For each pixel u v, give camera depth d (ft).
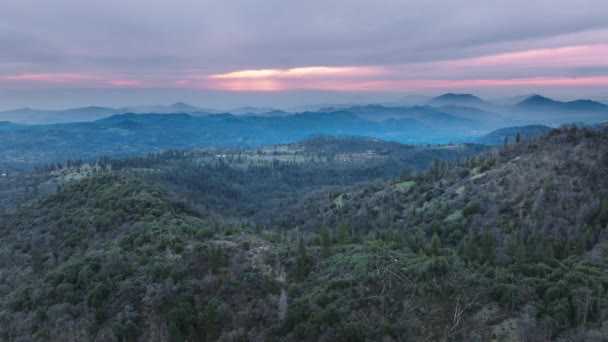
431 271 215.51
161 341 202.08
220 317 207.10
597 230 276.41
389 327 184.96
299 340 188.24
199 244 255.29
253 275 228.43
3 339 227.81
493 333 184.34
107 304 224.94
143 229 302.66
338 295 204.03
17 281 307.99
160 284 225.15
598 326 179.22
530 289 197.16
